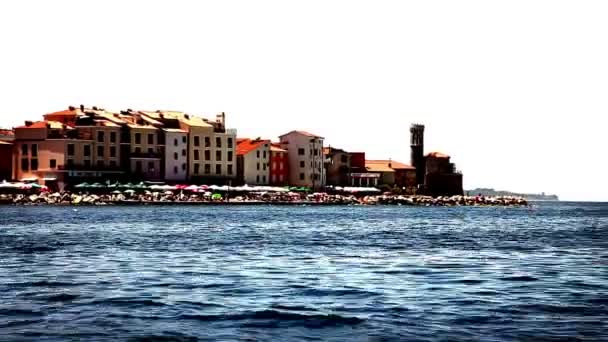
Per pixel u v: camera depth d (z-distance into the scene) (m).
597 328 33.59
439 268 56.25
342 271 53.88
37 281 47.69
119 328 33.28
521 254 69.25
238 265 57.66
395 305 38.97
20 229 100.56
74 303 39.38
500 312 37.12
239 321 34.81
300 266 57.06
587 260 63.53
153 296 41.69
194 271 53.50
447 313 36.81
